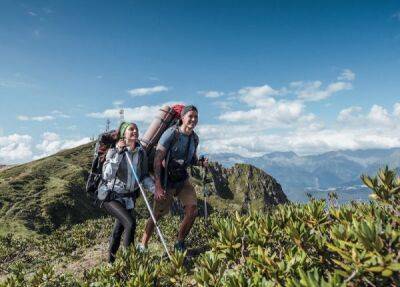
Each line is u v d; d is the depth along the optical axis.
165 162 7.15
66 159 136.62
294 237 3.55
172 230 10.68
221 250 4.12
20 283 6.39
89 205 109.69
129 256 5.19
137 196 7.28
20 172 120.56
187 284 4.39
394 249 2.65
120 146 6.99
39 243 17.66
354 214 3.80
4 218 85.38
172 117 7.60
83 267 9.41
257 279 3.12
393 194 3.30
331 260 3.36
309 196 5.02
